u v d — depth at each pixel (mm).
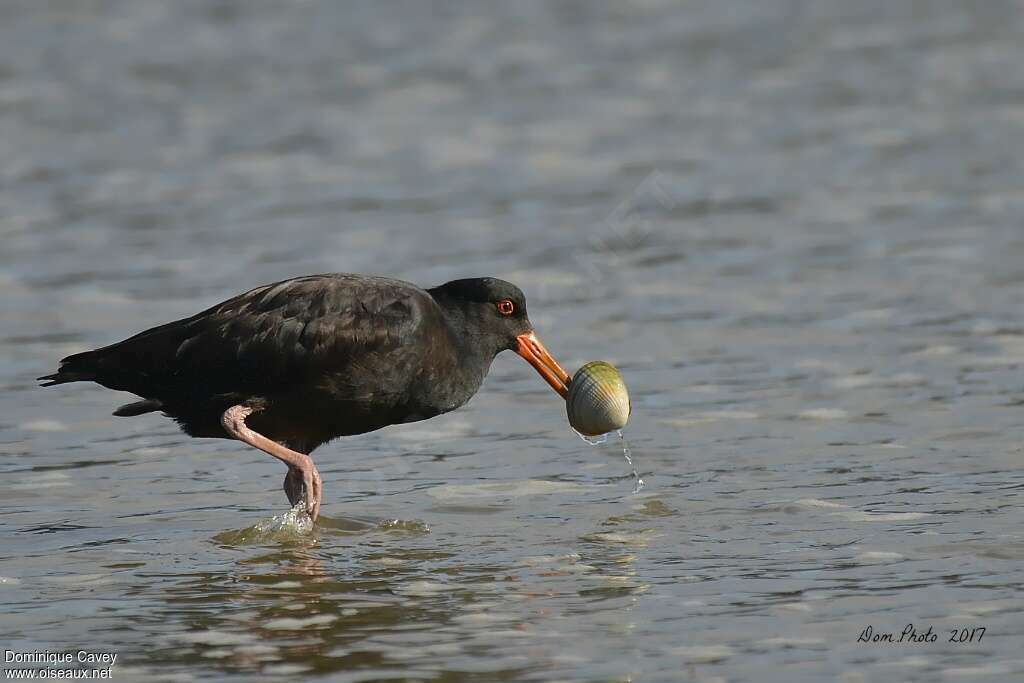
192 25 37812
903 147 25578
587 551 9758
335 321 10422
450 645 8094
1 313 17297
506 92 30859
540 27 37094
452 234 20844
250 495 11367
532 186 23812
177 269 19156
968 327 15727
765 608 8531
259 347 10391
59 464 12227
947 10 37812
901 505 10516
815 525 10141
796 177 23953
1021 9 37469
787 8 38562
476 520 10586
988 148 25172
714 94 30344
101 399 14258
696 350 15398
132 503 11172
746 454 12008
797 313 16656
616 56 33875
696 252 19828
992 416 12727
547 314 17109
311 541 10148
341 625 8445
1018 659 7672
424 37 36281
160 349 10570
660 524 10328
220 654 8016
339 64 33719
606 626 8336
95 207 22969
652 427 12891
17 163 26000
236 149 26906
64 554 9891
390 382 10633
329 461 12320
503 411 13727
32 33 36781
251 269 19016
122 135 28078
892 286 17594
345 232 21078
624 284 18375
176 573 9469
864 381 14008
